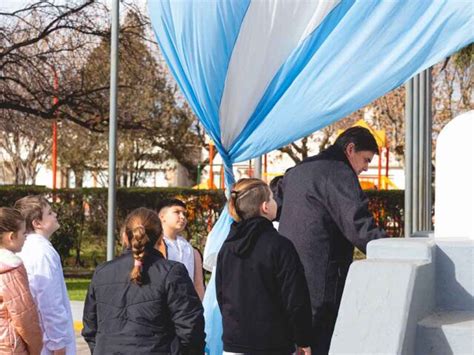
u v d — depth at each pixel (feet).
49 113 59.93
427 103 32.19
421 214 32.24
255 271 14.55
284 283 14.37
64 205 60.03
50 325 17.11
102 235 61.21
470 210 13.35
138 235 14.25
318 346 16.28
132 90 65.10
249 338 14.60
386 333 10.28
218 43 18.83
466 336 10.79
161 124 72.64
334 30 18.53
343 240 16.57
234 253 14.79
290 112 19.08
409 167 32.37
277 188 17.95
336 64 18.65
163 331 14.25
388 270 10.94
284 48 18.75
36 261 17.15
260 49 18.76
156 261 14.38
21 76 58.44
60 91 59.26
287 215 16.74
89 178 136.67
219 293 15.15
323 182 16.34
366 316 10.52
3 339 15.57
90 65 60.23
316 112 18.95
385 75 18.45
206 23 18.74
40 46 59.72
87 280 54.13
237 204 14.85
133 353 14.11
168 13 19.06
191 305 14.21
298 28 18.65
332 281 16.35
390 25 18.30
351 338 10.36
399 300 10.57
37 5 57.06
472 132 13.34
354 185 16.25
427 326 10.95
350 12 18.42
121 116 65.26
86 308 14.90
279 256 14.47
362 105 18.66
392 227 64.18
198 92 19.31
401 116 102.01
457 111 92.43
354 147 16.97
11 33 57.16
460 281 12.12
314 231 16.30
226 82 19.10
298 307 14.34
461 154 13.38
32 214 17.74
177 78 19.70
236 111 19.38
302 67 18.84
